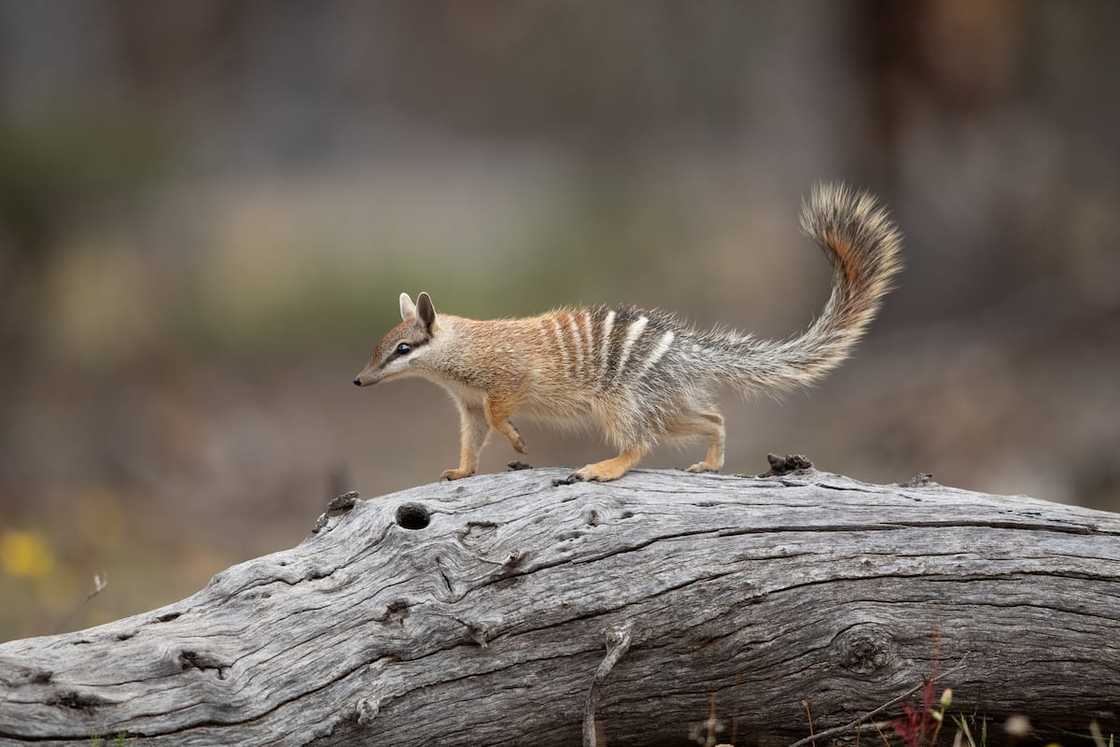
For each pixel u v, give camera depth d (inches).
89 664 240.1
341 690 245.8
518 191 1417.3
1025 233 782.5
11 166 819.4
